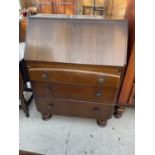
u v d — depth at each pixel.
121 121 1.47
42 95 1.22
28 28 1.00
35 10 2.72
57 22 0.98
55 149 1.24
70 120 1.49
